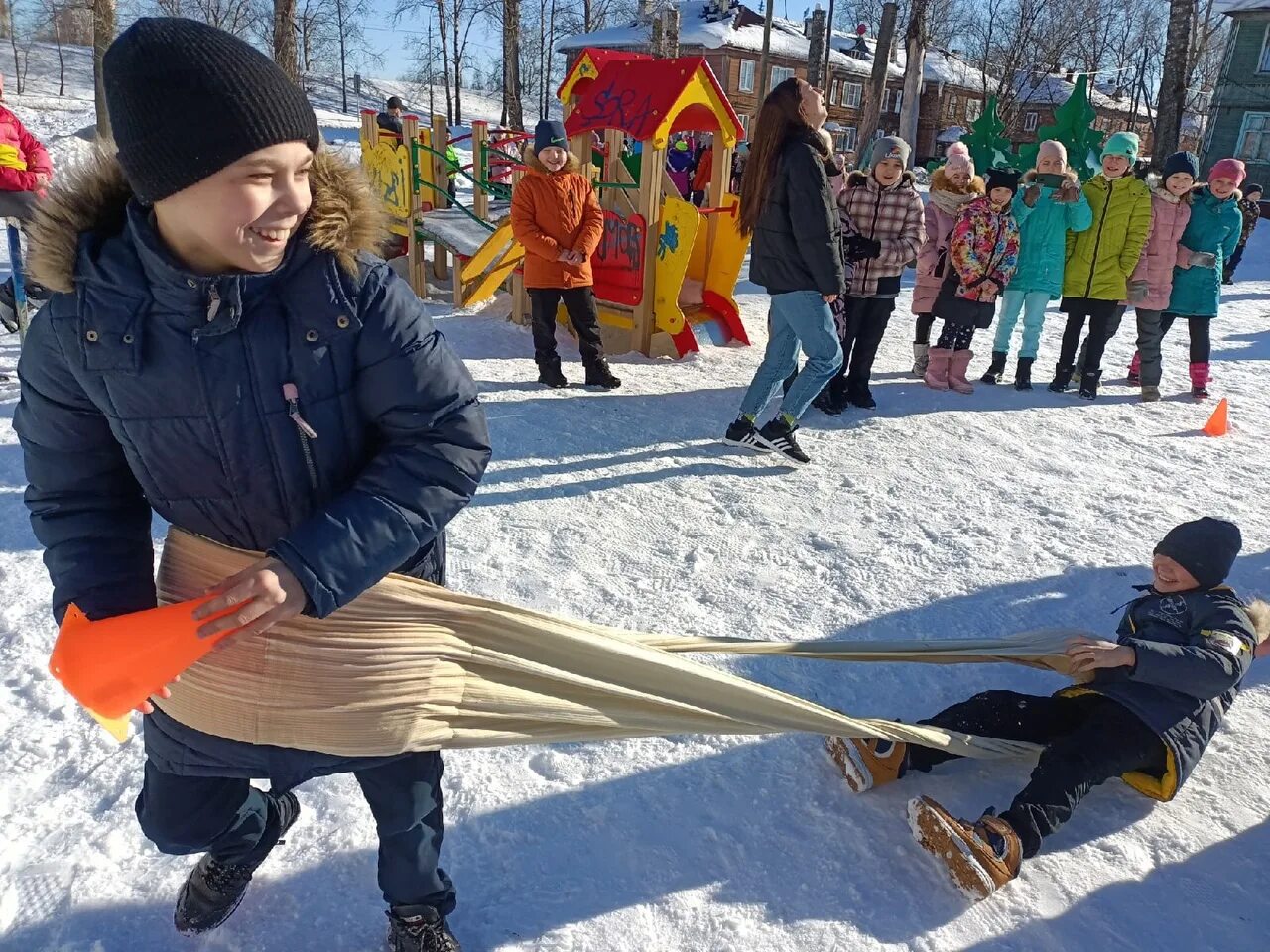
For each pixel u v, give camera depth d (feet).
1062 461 17.02
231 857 5.96
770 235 15.02
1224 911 6.92
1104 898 6.98
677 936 6.48
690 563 12.20
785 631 10.68
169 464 4.44
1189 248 20.90
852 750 7.84
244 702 4.74
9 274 26.40
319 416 4.45
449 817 7.48
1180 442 18.45
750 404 16.31
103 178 4.19
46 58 133.90
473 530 12.78
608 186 22.20
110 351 4.11
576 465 15.37
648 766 8.18
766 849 7.32
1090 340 21.34
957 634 10.85
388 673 4.85
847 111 140.15
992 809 7.39
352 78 161.58
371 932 6.37
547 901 6.72
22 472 13.91
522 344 23.16
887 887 7.01
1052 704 8.35
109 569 4.61
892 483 15.47
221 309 4.10
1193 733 7.78
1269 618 8.18
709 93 22.24
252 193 3.83
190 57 3.60
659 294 22.36
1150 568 12.71
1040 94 149.69
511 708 5.41
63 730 8.25
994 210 20.25
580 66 28.66
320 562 4.20
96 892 6.57
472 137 29.86
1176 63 58.65
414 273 28.37
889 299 18.93
